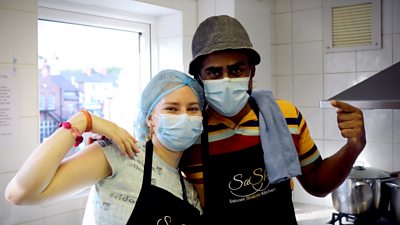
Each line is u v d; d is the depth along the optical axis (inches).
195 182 41.3
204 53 37.7
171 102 37.5
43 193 30.6
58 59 68.6
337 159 42.8
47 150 30.3
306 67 90.7
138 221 34.5
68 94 70.7
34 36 55.9
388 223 65.8
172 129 36.8
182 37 77.5
